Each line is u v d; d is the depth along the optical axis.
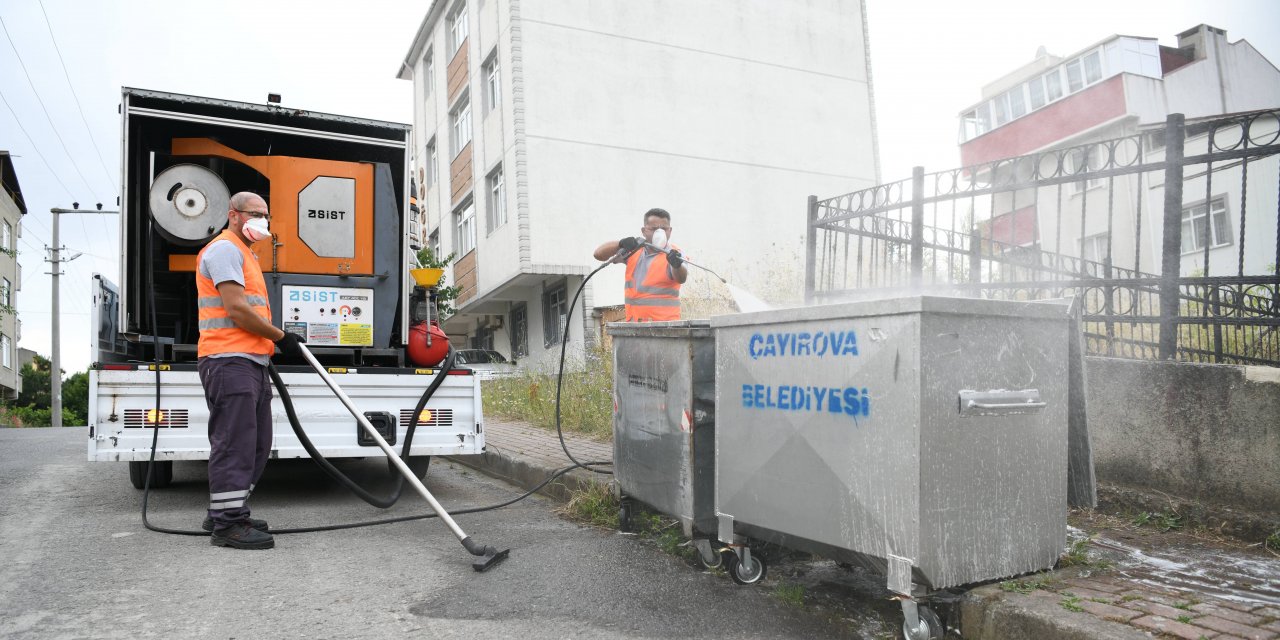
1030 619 2.58
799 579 3.52
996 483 2.79
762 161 20.08
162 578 3.57
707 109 19.58
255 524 4.21
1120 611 2.60
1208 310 4.28
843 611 3.15
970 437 2.70
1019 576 2.92
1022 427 2.87
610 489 4.87
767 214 20.00
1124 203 14.62
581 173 18.19
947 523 2.64
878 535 2.69
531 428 8.50
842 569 3.64
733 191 19.69
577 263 17.97
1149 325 5.00
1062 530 3.01
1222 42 23.91
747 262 19.58
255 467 4.42
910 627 2.70
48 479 6.40
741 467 3.29
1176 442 3.91
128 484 6.13
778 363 3.12
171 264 5.68
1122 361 4.15
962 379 2.68
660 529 4.29
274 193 5.71
